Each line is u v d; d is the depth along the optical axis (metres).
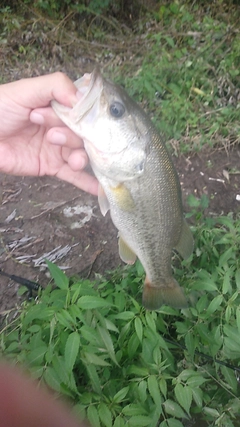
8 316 0.44
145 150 0.30
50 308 0.31
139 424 0.29
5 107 0.32
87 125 0.29
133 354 0.34
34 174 0.39
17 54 0.84
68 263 0.50
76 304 0.32
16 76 0.80
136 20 0.96
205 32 0.80
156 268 0.35
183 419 0.38
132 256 0.36
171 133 0.64
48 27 0.90
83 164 0.33
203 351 0.39
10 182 0.60
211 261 0.44
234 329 0.35
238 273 0.38
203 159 0.63
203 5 0.91
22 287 0.45
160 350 0.36
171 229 0.33
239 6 0.88
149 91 0.67
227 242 0.41
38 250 0.51
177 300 0.35
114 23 0.95
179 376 0.33
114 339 0.36
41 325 0.35
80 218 0.55
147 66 0.74
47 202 0.57
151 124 0.30
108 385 0.34
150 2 0.95
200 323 0.37
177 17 0.88
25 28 0.89
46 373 0.29
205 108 0.68
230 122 0.66
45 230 0.53
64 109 0.30
